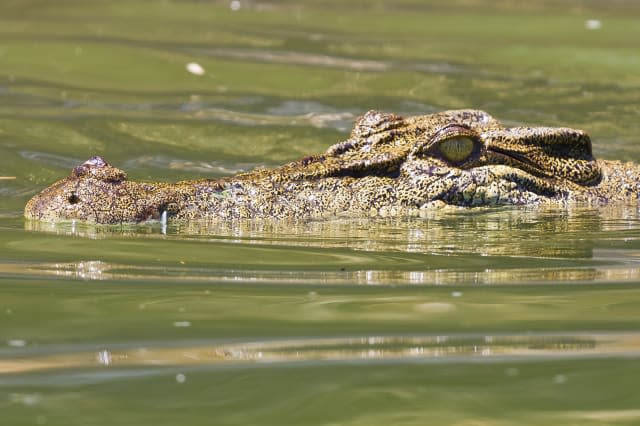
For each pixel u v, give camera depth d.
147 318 23.53
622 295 25.11
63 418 18.59
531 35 67.06
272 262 28.06
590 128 45.47
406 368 20.59
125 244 29.73
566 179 34.53
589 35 67.06
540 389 19.69
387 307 24.20
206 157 41.53
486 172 33.19
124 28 66.44
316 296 25.08
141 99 51.22
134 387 19.81
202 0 77.88
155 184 33.16
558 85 53.62
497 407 18.97
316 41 64.19
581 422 18.30
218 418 18.58
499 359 21.05
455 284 26.08
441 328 22.81
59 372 20.52
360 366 20.73
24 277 26.61
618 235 30.83
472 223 32.25
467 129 33.28
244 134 44.88
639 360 20.94
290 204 32.50
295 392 19.58
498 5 79.00
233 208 32.31
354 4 78.75
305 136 44.44
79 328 22.94
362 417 18.59
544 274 27.00
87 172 33.25
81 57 58.34
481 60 59.50
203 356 21.27
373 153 33.59
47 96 51.47
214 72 55.91
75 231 31.20
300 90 52.72
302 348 21.62
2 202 35.91
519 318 23.47
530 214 33.00
